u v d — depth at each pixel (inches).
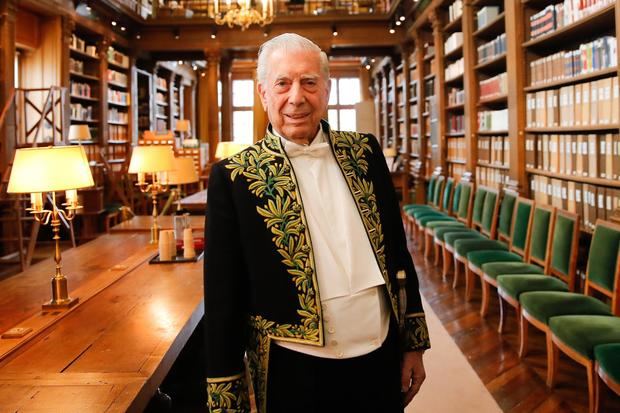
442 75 310.3
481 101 241.9
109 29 391.9
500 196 194.9
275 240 50.1
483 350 137.2
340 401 49.6
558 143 166.7
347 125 711.7
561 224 137.6
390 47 443.5
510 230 179.9
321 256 50.9
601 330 97.3
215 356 49.3
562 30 159.5
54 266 121.2
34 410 50.8
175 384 113.1
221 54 437.4
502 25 224.5
